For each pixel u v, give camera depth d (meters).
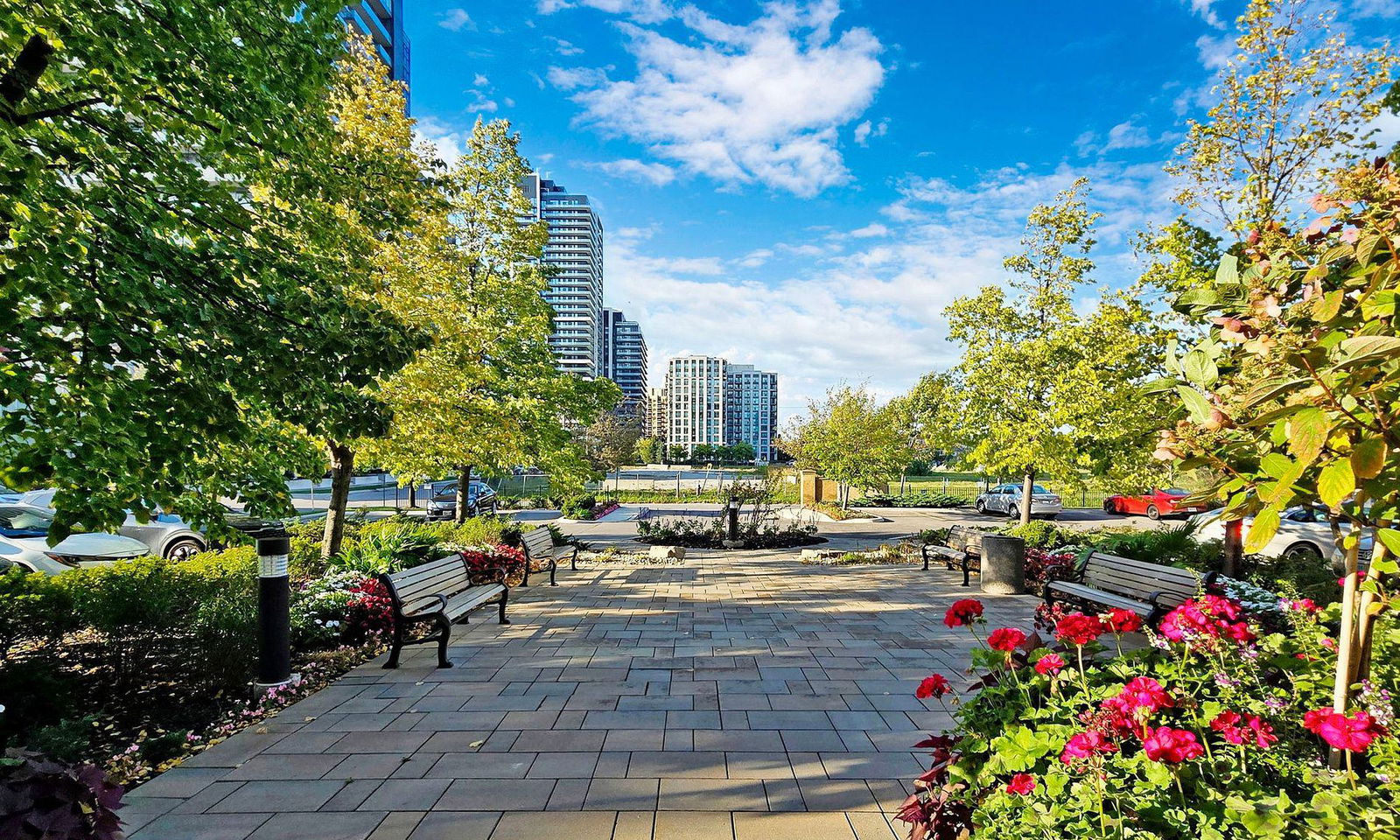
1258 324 1.99
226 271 4.36
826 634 6.70
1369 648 2.34
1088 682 2.87
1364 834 1.69
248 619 5.24
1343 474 1.57
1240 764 2.24
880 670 5.47
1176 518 21.69
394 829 3.01
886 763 3.70
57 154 3.88
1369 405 1.76
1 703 3.99
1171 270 9.00
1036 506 23.27
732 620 7.40
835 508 23.83
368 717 4.44
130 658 4.75
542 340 13.07
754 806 3.21
